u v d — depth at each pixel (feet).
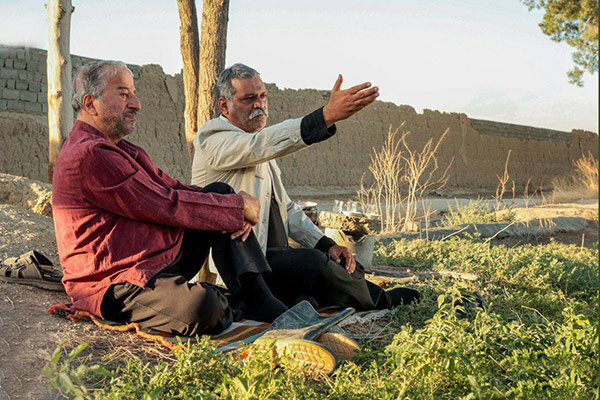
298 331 7.22
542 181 111.45
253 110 10.49
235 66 10.55
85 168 7.78
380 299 10.37
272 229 10.57
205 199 8.25
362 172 78.74
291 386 6.00
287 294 9.57
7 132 47.67
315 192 72.38
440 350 6.41
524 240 28.58
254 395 5.35
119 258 7.98
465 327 7.84
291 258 9.43
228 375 6.05
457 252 17.17
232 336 7.94
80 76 8.52
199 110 22.27
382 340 8.71
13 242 12.52
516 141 107.04
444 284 12.13
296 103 70.69
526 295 12.62
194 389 5.63
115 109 8.56
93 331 7.95
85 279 8.14
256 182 10.15
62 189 7.98
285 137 9.00
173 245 8.32
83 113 8.63
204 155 10.18
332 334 7.49
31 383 6.27
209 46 21.90
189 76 23.52
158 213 7.93
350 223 14.03
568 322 8.42
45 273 10.19
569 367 6.78
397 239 22.71
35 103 49.90
